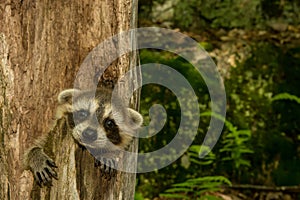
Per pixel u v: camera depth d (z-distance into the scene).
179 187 2.14
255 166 2.19
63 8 1.71
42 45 1.71
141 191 2.14
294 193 2.18
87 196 1.71
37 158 1.70
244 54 2.25
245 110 2.21
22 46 1.70
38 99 1.71
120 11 1.71
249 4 2.28
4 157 1.71
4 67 1.69
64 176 1.70
